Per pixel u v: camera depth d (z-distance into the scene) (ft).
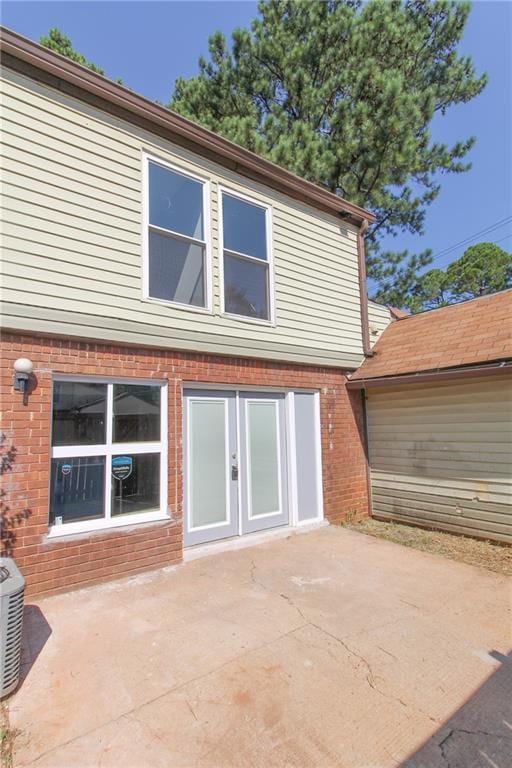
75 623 11.62
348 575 15.38
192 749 7.23
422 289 57.31
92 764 6.91
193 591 13.82
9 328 13.33
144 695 8.62
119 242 16.25
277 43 36.99
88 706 8.29
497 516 19.29
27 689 8.79
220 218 19.75
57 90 15.31
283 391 21.85
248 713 8.12
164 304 17.22
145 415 16.49
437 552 18.17
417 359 22.84
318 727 7.75
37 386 13.82
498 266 79.51
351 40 35.12
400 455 23.59
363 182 38.68
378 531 21.67
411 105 33.99
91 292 15.30
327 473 23.09
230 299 19.94
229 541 18.54
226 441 19.24
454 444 21.13
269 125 37.78
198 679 9.14
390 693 8.73
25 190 14.24
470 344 21.22
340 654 10.16
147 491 16.15
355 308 25.96
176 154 18.52
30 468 13.33
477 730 7.68
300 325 22.61
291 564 16.49
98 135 16.17
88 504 14.71
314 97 36.81
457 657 10.06
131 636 10.95
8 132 14.12
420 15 36.78
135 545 15.26
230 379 19.27
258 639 10.84
